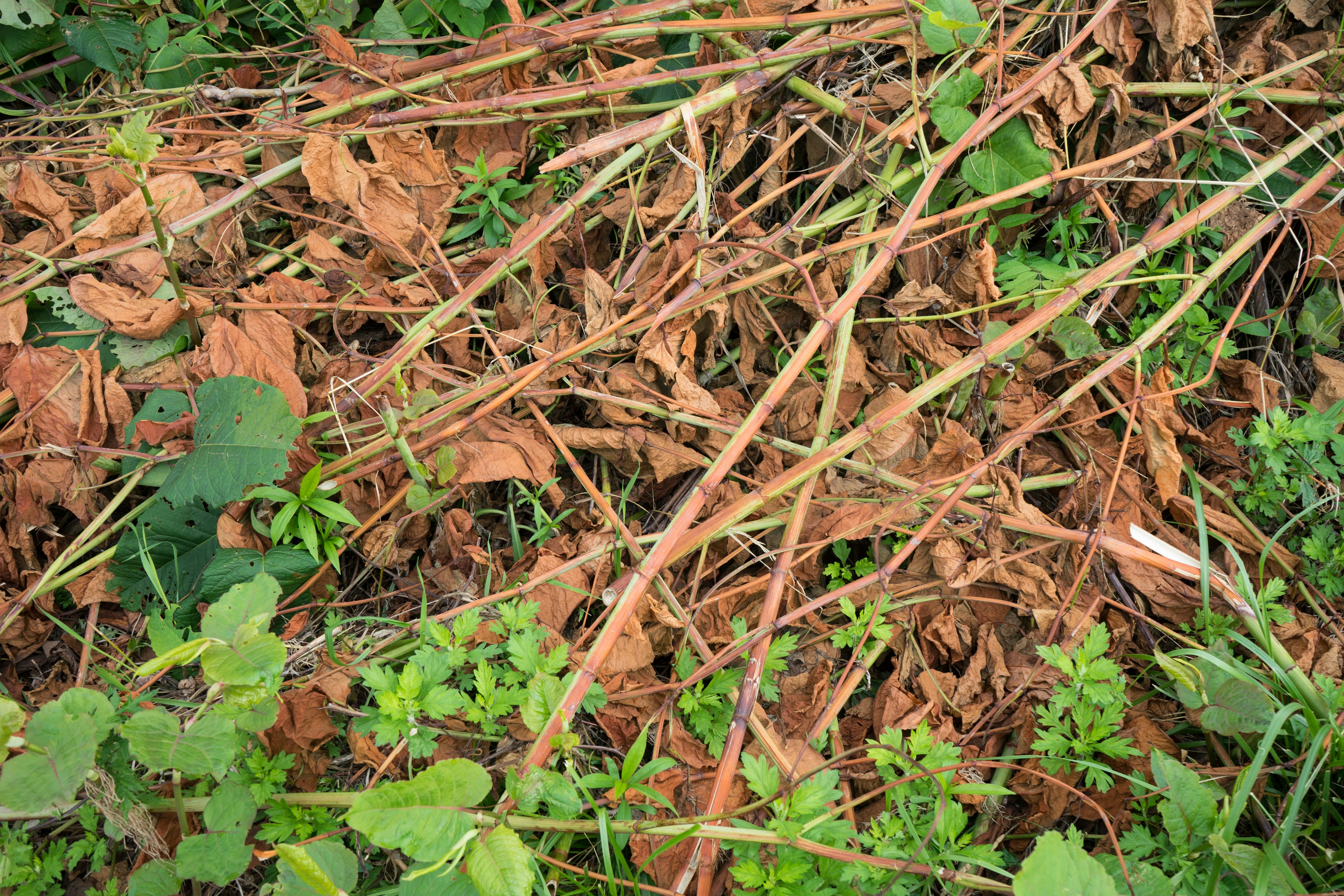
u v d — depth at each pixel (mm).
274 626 2201
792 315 2518
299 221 2650
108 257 2387
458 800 1443
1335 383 2389
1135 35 2518
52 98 3082
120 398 2256
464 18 2836
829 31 2547
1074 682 1911
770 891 1646
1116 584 2191
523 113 2555
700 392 2293
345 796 1819
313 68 2977
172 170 2531
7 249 2379
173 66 2947
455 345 2443
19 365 2230
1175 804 1685
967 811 1988
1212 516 2312
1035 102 2402
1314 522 2270
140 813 1675
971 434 2393
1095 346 2270
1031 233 2594
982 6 2547
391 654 2084
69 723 1438
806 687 2127
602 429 2365
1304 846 1881
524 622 1949
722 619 2178
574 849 1936
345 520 2078
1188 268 2422
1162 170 2543
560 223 2396
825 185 2494
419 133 2541
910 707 2062
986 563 2123
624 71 2527
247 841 1878
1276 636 2096
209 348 2242
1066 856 1438
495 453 2240
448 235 2607
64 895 1791
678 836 1664
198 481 2008
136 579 2148
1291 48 2551
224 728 1531
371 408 2258
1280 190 2500
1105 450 2342
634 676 2064
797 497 2152
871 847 1780
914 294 2359
